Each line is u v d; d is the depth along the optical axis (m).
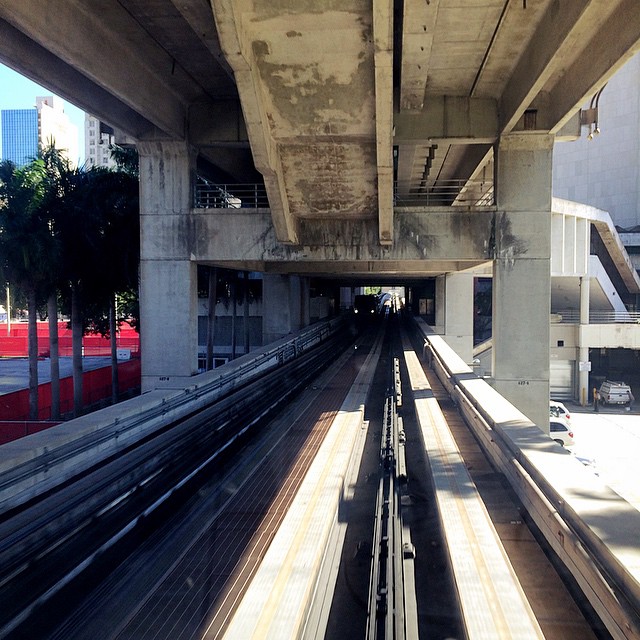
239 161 18.94
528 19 10.06
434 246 13.88
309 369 18.14
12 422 13.40
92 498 6.22
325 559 5.16
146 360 14.28
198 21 9.42
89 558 5.39
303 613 3.93
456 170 20.52
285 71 9.59
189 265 14.23
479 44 11.07
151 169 14.27
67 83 11.02
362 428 10.48
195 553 5.46
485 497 6.26
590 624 4.07
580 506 4.36
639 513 4.22
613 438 23.86
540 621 4.12
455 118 13.75
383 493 6.51
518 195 13.70
